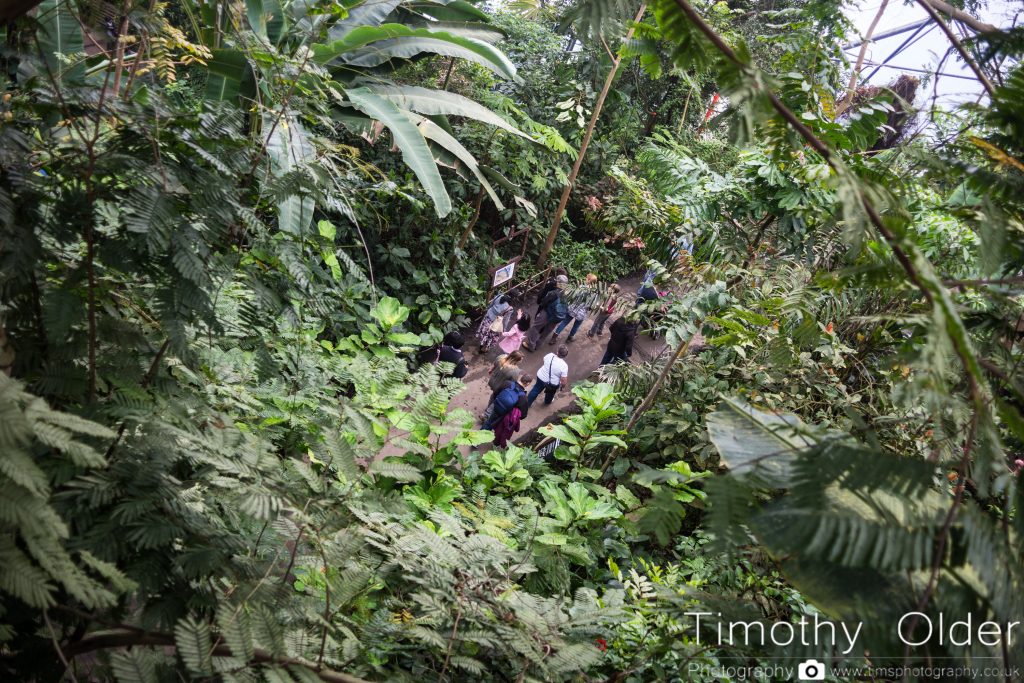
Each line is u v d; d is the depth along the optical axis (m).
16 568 1.13
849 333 4.34
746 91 1.00
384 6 6.22
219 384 2.97
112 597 1.24
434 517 3.04
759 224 4.71
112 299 2.07
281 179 1.94
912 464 0.97
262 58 2.24
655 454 5.56
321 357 4.32
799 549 0.95
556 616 2.48
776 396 4.40
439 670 2.38
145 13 2.08
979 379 0.96
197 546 1.64
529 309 10.47
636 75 11.34
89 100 1.73
